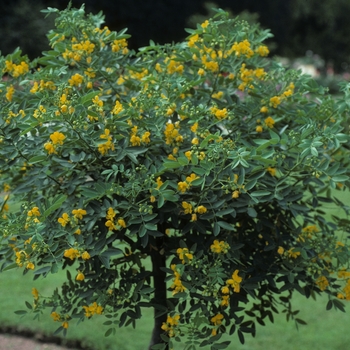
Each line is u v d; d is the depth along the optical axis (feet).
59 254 8.82
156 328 11.17
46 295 17.78
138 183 8.77
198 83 9.84
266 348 14.97
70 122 8.84
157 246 10.53
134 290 9.33
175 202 9.27
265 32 11.22
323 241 10.17
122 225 8.91
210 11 75.72
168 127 9.32
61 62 10.49
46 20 64.08
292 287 9.60
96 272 9.30
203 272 9.09
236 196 8.77
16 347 15.01
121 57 10.76
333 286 9.94
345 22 122.83
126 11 77.87
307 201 11.35
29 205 9.48
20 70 10.84
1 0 62.08
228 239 9.27
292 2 100.01
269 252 9.96
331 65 128.67
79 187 10.00
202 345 9.29
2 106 10.25
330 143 9.84
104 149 9.09
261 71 10.77
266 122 10.21
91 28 10.53
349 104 9.94
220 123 10.12
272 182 9.34
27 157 9.68
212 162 8.86
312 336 15.55
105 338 15.25
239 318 9.52
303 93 10.80
